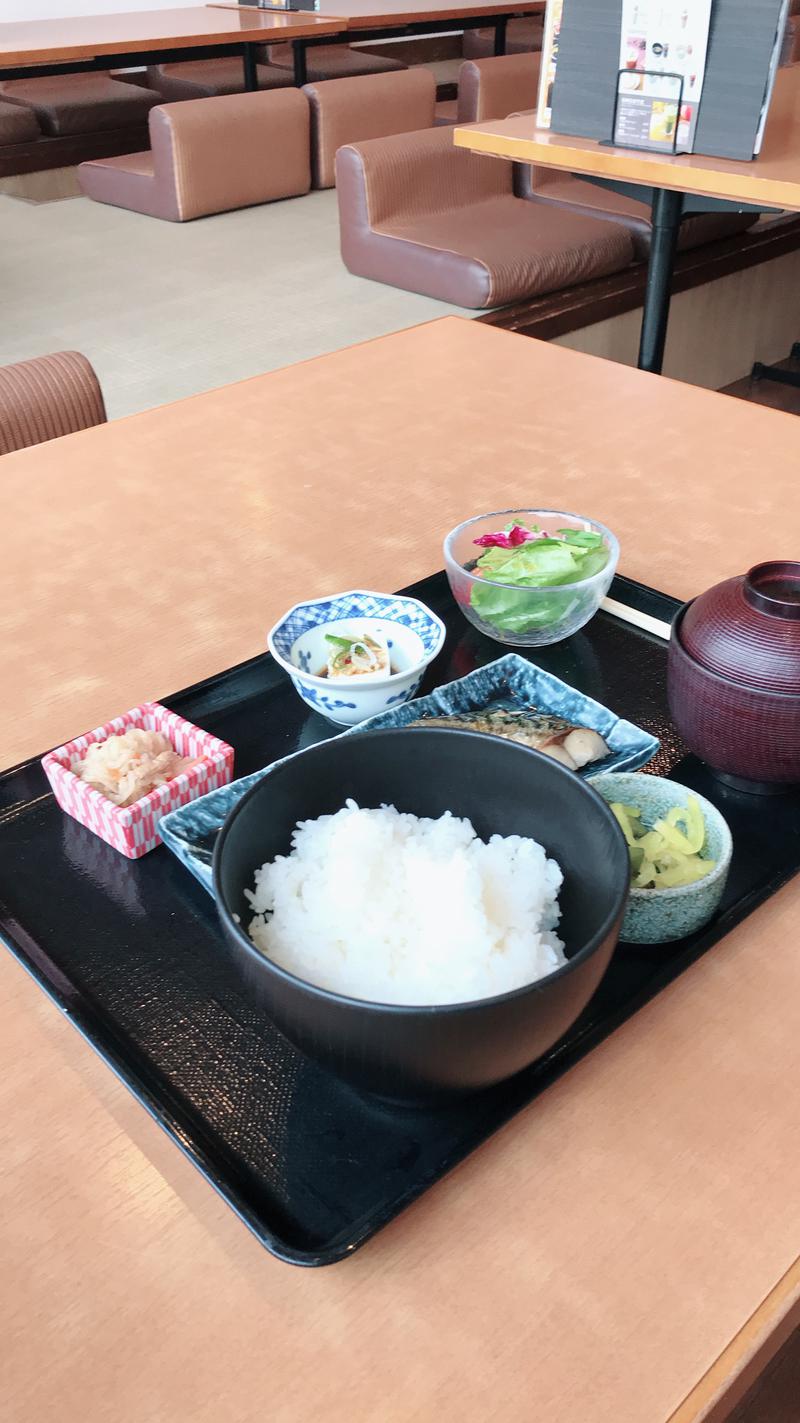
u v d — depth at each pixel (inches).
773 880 26.4
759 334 160.4
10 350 108.3
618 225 132.7
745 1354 17.6
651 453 47.6
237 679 34.0
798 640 27.0
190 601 37.9
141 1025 23.2
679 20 85.1
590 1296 18.4
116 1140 21.0
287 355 106.7
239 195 155.3
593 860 22.2
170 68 221.0
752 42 82.9
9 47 153.8
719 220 141.9
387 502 43.9
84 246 142.3
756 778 28.7
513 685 33.3
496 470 46.2
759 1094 21.8
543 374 55.9
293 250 140.1
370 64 227.5
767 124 100.6
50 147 188.4
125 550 41.0
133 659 35.0
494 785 24.2
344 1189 20.0
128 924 25.8
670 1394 17.1
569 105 96.6
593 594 34.1
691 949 24.6
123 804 28.3
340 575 39.2
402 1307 18.3
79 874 27.3
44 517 43.3
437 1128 21.0
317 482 45.6
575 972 18.3
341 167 124.8
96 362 105.4
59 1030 23.2
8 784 30.0
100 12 241.6
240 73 215.0
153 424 51.1
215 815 27.7
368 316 116.7
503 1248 19.2
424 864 22.4
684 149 90.2
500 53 212.5
